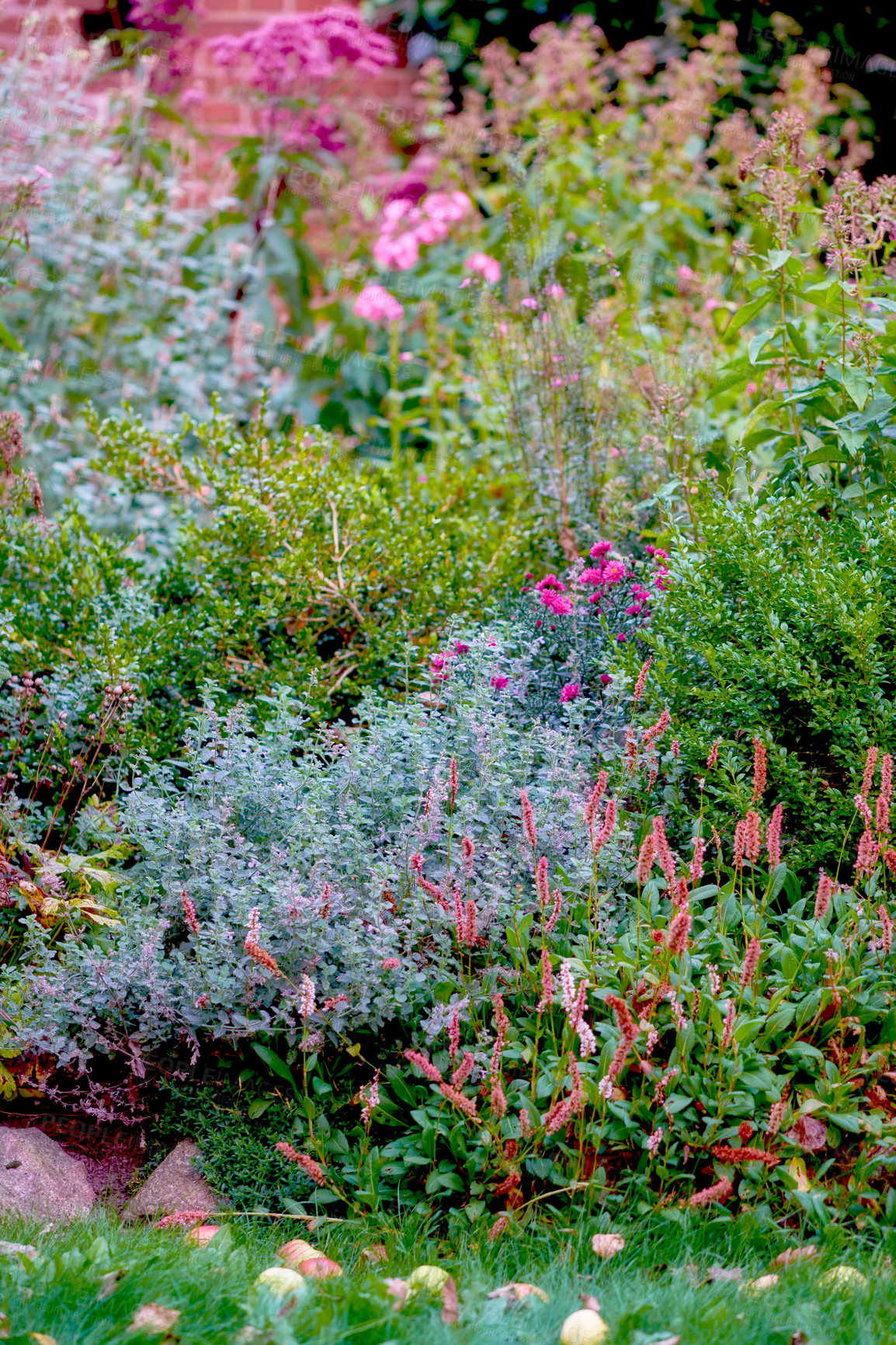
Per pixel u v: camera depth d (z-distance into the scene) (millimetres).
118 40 7426
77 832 3621
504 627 3850
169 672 3945
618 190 6270
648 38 7387
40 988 2822
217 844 3027
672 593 3465
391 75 7750
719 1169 2416
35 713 3822
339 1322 1906
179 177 6797
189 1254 2178
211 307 6043
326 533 4398
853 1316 1989
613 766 3406
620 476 4867
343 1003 2725
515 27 7609
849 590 3061
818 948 2795
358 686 4176
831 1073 2555
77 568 4070
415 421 6039
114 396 5770
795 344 3928
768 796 3273
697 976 2807
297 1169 2664
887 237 4949
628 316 5371
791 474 3943
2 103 5684
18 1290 1950
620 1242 2248
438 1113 2602
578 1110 2318
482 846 3133
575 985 2516
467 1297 2016
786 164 4035
